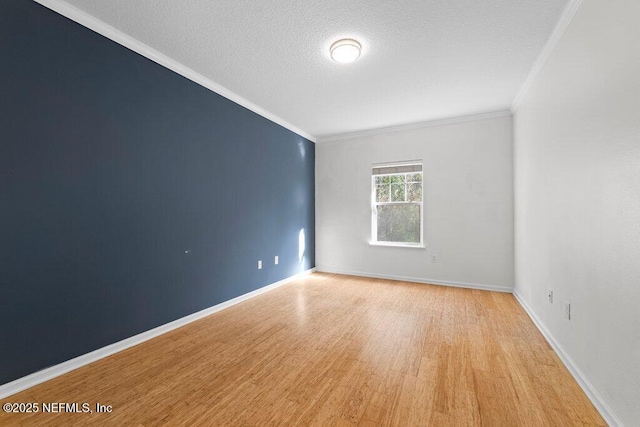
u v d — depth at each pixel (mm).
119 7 1979
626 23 1348
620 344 1394
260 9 1979
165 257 2660
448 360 2092
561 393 1705
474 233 4082
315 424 1469
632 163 1312
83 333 2068
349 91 3322
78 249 2049
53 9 1913
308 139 5105
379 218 4832
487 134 4012
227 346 2348
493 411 1554
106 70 2213
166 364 2070
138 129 2441
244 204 3631
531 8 1953
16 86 1758
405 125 4512
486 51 2482
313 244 5219
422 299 3578
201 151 3035
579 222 1838
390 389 1756
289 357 2158
